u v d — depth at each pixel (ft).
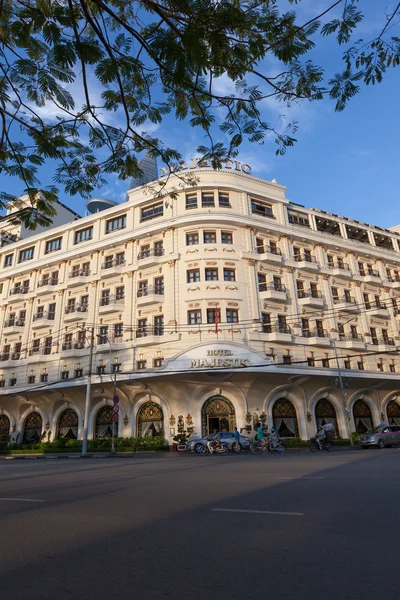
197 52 16.12
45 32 16.39
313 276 113.09
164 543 14.94
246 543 14.62
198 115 22.22
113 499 24.77
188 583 11.23
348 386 105.60
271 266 106.22
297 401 99.96
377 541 14.38
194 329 93.76
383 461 45.57
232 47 17.33
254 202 111.45
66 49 16.58
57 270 121.60
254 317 97.55
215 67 18.40
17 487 32.78
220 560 12.96
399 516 17.93
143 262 103.45
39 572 12.41
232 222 102.94
